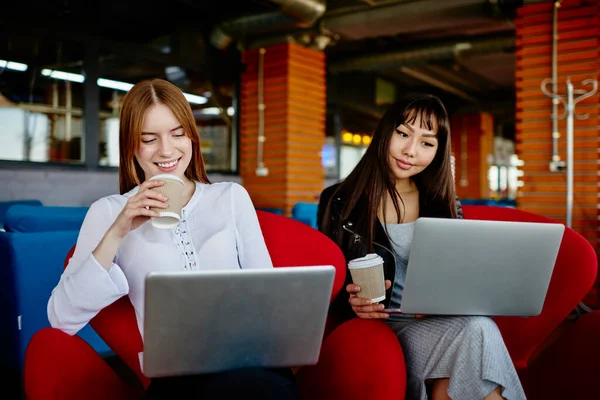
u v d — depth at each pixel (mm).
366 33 6078
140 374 1539
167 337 1103
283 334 1188
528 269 1436
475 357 1454
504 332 1859
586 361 1655
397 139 1873
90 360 1390
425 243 1368
